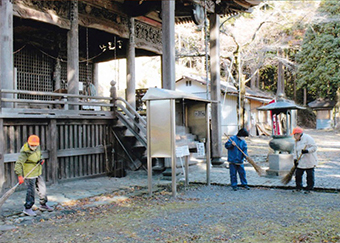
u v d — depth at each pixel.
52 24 10.50
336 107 36.50
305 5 27.81
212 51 12.05
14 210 6.07
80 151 9.36
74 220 5.54
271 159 9.16
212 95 11.95
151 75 33.22
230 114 27.92
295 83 44.00
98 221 5.46
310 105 39.69
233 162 7.83
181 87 27.47
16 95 12.16
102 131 10.24
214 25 12.09
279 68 37.28
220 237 4.57
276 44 27.77
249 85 42.38
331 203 6.30
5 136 7.55
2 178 7.13
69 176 9.15
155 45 15.20
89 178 9.60
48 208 6.07
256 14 26.11
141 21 14.34
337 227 4.85
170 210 6.07
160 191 7.80
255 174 9.72
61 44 14.89
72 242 4.53
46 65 14.80
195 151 8.50
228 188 8.05
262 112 32.62
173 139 7.19
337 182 8.06
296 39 33.97
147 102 7.40
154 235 4.72
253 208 6.07
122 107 10.50
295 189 7.56
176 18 14.36
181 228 5.00
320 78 33.16
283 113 9.36
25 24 11.55
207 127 8.56
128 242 4.48
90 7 11.81
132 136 10.31
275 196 7.03
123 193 7.62
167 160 9.41
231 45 25.42
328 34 32.19
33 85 14.21
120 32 13.20
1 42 8.18
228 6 11.76
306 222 5.13
